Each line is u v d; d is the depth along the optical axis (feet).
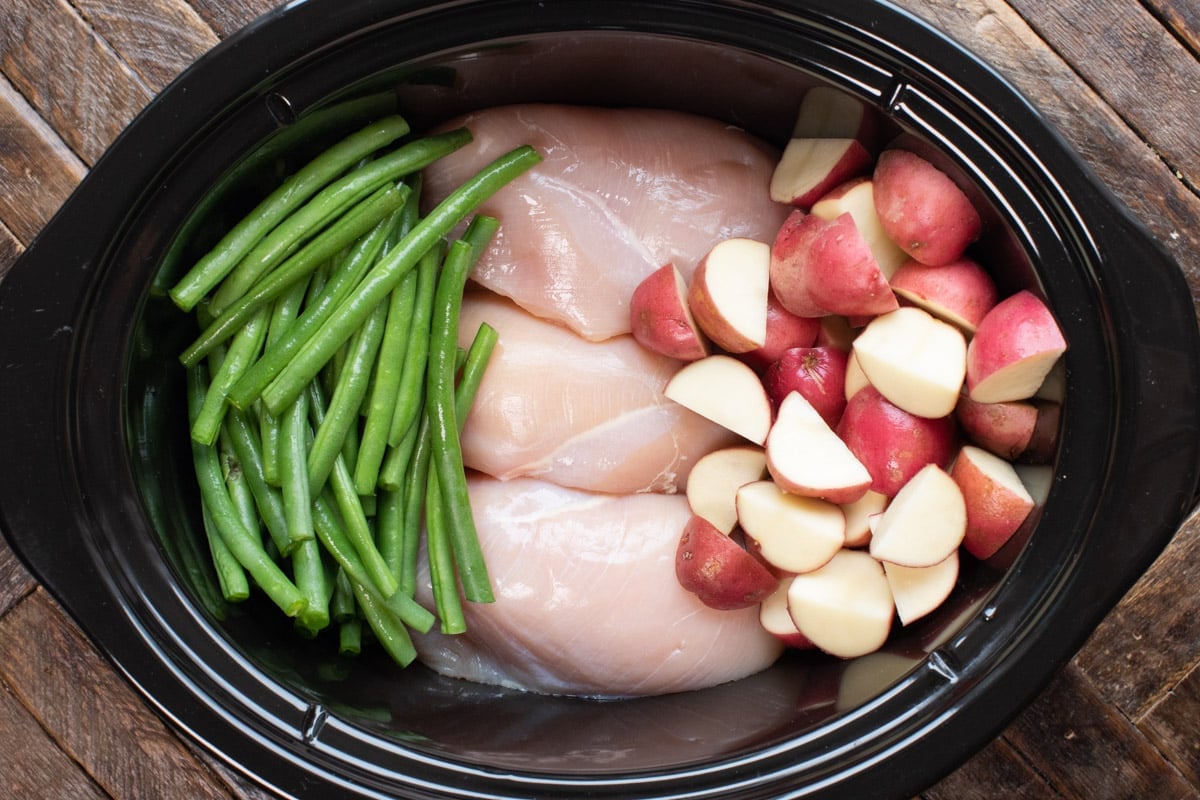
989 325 1.84
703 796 1.82
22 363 1.74
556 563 1.96
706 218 1.98
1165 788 2.04
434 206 1.97
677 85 1.92
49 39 1.98
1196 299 1.98
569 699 2.04
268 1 1.98
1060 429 1.82
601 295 1.97
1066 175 1.74
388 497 1.92
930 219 1.83
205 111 1.71
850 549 1.96
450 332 1.90
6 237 2.01
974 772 2.06
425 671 2.04
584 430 1.98
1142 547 1.79
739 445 2.01
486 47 1.79
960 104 1.76
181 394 1.93
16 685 2.06
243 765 1.81
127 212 1.73
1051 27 1.97
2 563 2.04
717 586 1.92
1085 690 2.05
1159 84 1.97
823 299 1.89
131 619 1.79
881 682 1.87
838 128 1.89
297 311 1.90
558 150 1.95
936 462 1.91
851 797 1.82
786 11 1.75
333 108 1.79
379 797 1.81
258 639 1.89
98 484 1.79
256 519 1.91
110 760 2.06
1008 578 1.84
